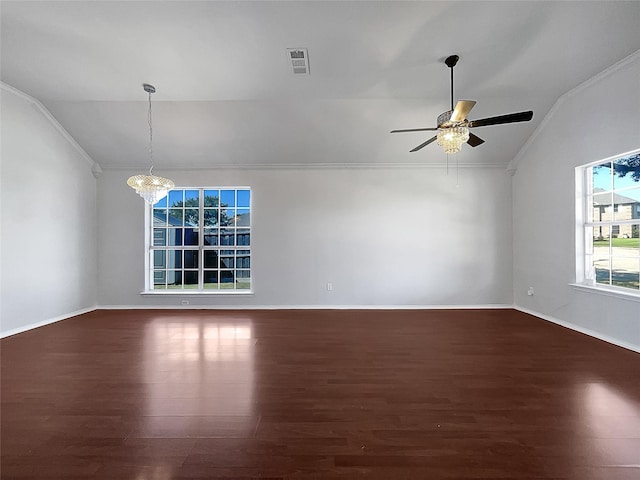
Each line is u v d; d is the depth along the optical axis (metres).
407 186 5.81
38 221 4.66
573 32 3.10
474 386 2.69
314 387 2.68
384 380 2.81
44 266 4.75
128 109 4.73
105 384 2.74
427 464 1.76
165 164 5.77
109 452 1.87
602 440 1.96
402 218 5.80
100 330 4.40
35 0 2.72
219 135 5.20
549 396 2.50
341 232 5.82
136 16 2.90
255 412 2.29
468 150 5.46
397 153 5.54
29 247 4.52
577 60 3.55
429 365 3.15
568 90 4.25
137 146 5.40
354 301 5.80
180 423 2.16
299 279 5.82
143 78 3.94
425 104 4.56
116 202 5.81
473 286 5.79
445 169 5.80
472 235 5.80
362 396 2.52
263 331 4.35
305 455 1.84
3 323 4.15
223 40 3.22
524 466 1.74
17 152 4.35
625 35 3.12
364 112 4.73
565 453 1.84
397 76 3.87
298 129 5.08
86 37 3.20
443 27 3.03
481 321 4.86
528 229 5.34
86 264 5.57
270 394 2.56
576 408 2.32
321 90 4.22
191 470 1.72
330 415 2.25
